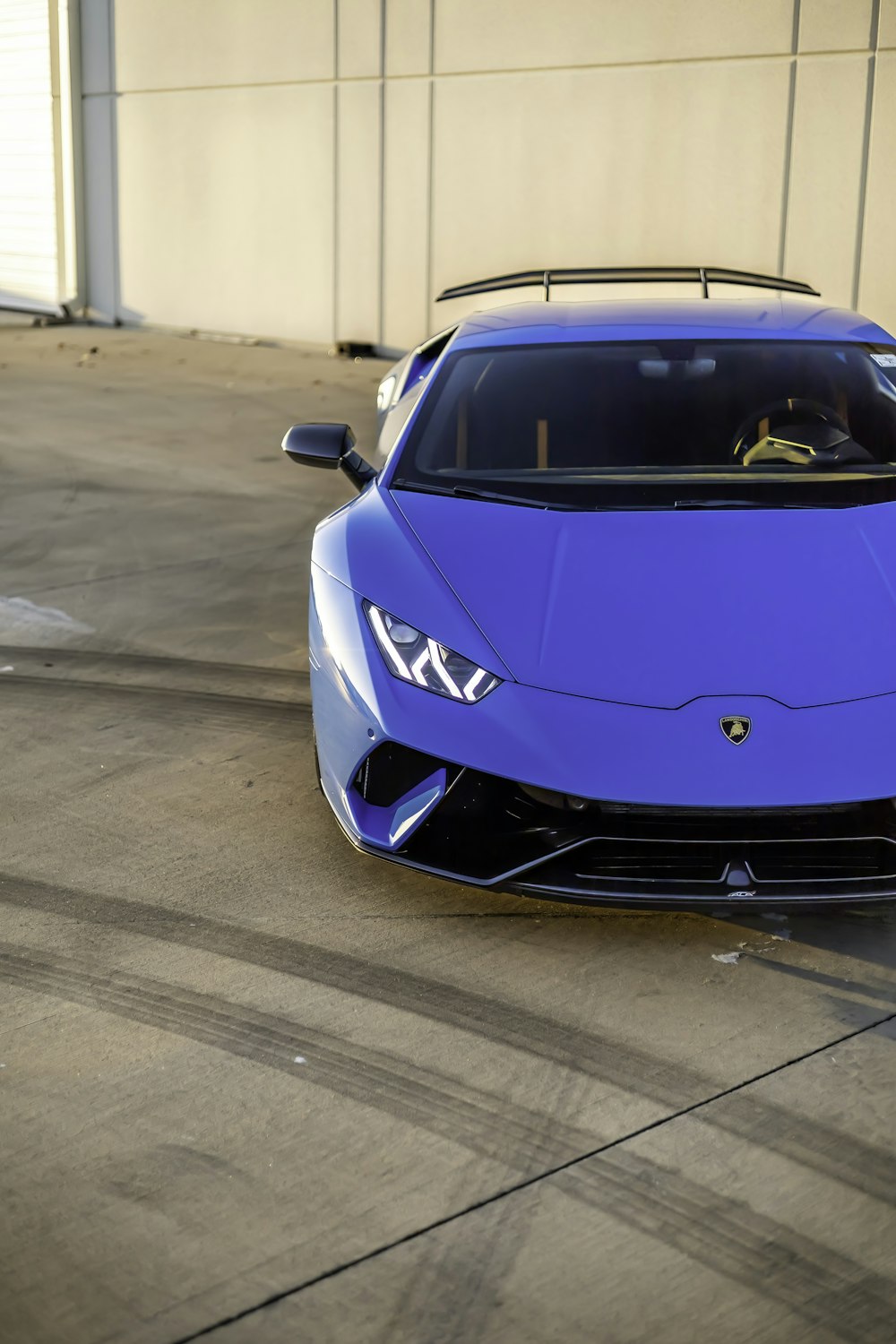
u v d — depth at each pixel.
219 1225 2.13
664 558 3.11
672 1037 2.63
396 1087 2.48
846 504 3.33
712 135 10.21
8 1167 2.27
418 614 3.01
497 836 2.84
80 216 14.94
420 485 3.54
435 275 12.04
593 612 2.96
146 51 13.79
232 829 3.54
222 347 13.32
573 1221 2.14
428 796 2.87
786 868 2.79
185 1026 2.67
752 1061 2.55
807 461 3.50
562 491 3.43
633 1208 2.17
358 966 2.89
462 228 11.76
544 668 2.84
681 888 2.78
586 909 3.12
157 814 3.62
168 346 13.36
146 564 6.04
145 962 2.90
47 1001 2.76
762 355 3.91
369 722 2.92
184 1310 1.97
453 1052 2.59
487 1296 1.99
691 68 10.21
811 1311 1.96
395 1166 2.27
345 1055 2.58
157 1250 2.08
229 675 4.69
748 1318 1.95
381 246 12.34
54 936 3.01
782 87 9.80
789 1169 2.25
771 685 2.77
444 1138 2.34
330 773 3.11
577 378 3.84
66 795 3.75
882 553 3.13
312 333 13.09
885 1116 2.39
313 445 3.88
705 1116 2.39
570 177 11.04
